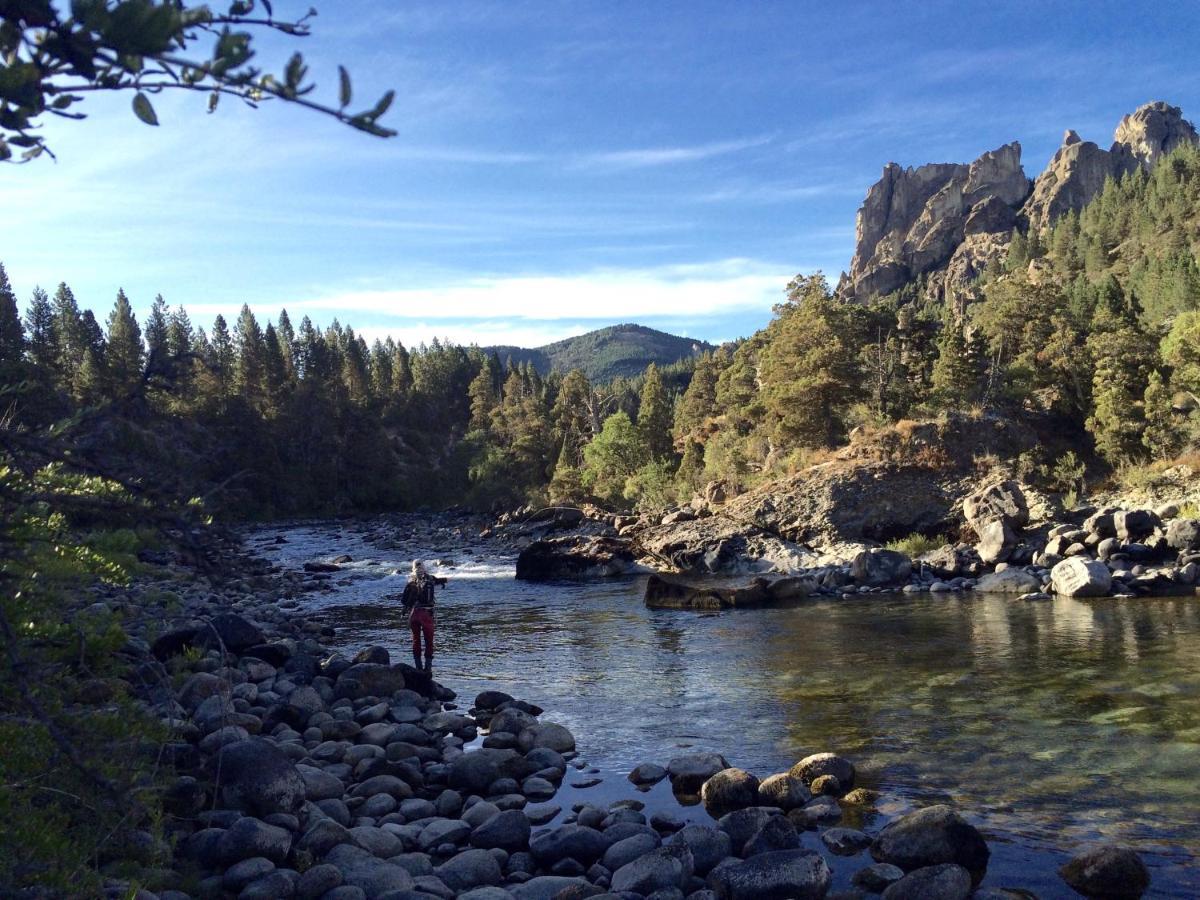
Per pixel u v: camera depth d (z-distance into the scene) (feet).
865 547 107.45
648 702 43.83
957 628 60.34
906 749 33.76
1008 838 25.21
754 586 81.15
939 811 24.81
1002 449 127.54
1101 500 122.72
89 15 6.14
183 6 6.75
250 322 375.45
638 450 264.93
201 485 9.89
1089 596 72.33
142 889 18.86
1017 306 207.41
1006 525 92.22
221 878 22.25
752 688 45.47
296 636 64.28
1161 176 593.01
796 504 116.06
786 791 28.91
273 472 290.76
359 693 43.52
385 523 255.50
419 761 34.60
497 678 50.90
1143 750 31.91
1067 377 172.14
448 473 352.28
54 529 18.70
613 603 84.07
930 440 125.29
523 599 89.15
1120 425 142.31
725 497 152.66
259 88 6.98
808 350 161.07
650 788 31.73
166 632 44.80
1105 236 573.74
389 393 426.92
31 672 15.51
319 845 24.43
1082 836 25.04
